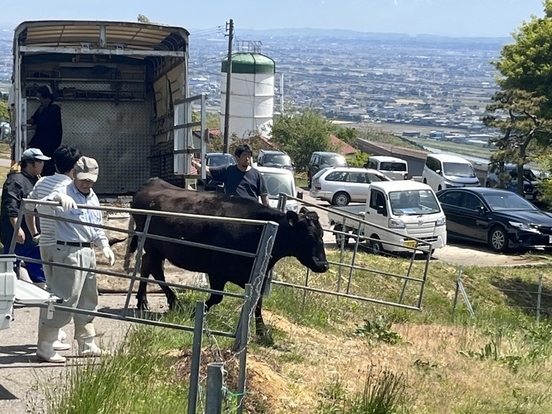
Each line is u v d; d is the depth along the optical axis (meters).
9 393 6.96
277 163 39.50
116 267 11.68
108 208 7.34
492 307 18.25
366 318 13.68
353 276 17.44
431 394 9.30
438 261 20.92
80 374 6.87
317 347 10.41
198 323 5.62
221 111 62.41
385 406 8.09
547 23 27.58
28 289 7.46
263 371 8.12
